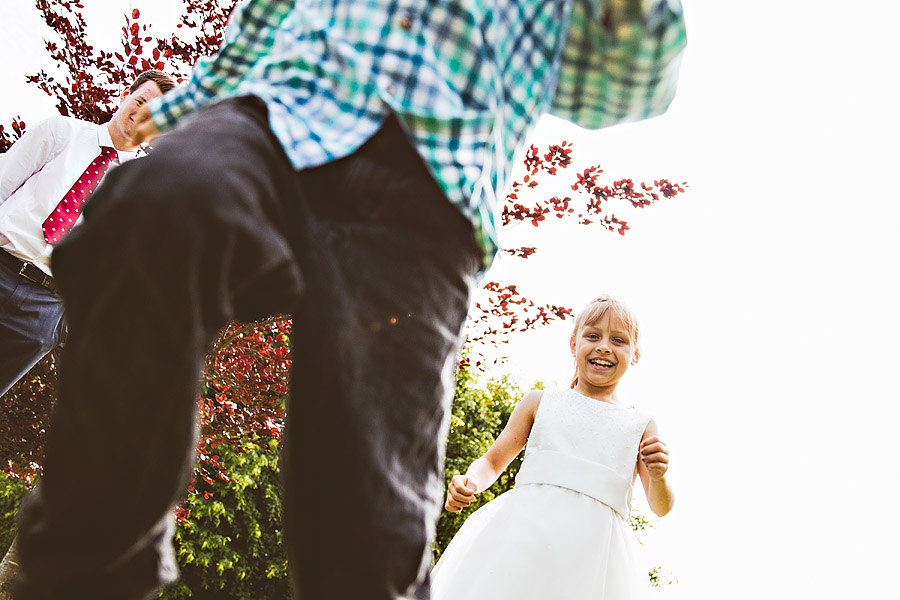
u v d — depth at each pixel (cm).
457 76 92
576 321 326
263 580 1006
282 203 74
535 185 425
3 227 258
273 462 924
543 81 111
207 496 433
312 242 75
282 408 417
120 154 286
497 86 98
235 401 426
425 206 81
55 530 60
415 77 87
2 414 385
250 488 974
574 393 300
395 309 76
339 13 91
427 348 78
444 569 262
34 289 266
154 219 62
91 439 60
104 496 60
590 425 285
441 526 1081
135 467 61
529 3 107
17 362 268
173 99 107
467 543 265
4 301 261
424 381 77
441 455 82
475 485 263
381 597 71
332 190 78
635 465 288
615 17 121
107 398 60
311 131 79
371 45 88
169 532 68
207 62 107
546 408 293
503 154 101
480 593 242
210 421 417
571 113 137
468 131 88
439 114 85
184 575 977
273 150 74
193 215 63
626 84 130
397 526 72
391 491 73
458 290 84
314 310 73
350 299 74
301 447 73
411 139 84
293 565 73
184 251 62
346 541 71
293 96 82
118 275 61
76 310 62
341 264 75
